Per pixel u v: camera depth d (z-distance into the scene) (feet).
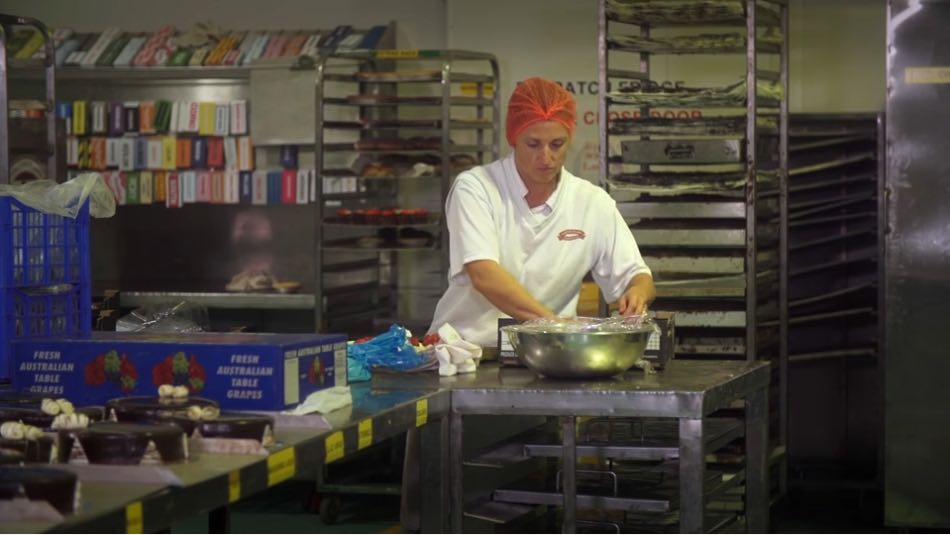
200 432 8.22
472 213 12.64
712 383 10.89
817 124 21.68
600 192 13.23
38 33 24.48
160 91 24.09
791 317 21.79
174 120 23.54
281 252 24.48
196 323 13.53
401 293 24.16
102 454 7.63
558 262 12.92
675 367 12.07
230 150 23.47
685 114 22.58
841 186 21.91
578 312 21.25
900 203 18.69
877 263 21.63
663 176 18.89
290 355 9.41
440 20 23.99
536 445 11.12
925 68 18.47
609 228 13.11
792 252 22.13
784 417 20.38
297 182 23.25
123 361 9.78
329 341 9.98
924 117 18.52
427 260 23.99
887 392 18.94
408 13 24.09
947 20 18.39
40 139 20.85
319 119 21.52
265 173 23.38
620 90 19.08
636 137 22.77
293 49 23.35
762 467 12.27
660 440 11.46
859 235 21.90
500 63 23.35
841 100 22.22
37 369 10.09
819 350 22.04
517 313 12.14
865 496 21.91
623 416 10.60
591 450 11.03
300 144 23.15
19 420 8.72
